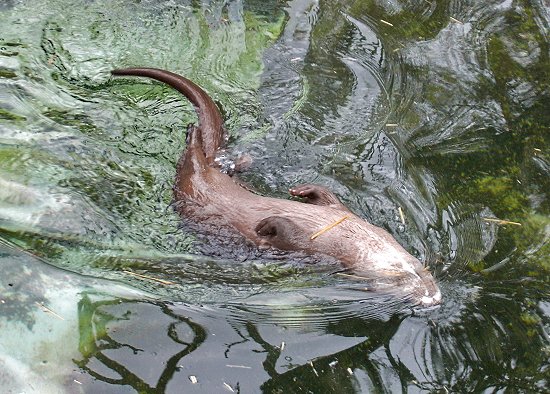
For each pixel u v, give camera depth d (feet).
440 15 49.75
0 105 38.75
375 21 48.65
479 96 42.78
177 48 44.86
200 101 38.91
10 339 25.75
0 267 28.91
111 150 36.91
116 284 29.17
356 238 32.63
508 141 39.55
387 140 38.93
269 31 46.80
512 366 26.50
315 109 40.86
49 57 42.91
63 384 24.32
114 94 40.81
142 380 24.58
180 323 27.27
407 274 30.53
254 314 28.25
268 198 34.63
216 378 24.85
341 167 37.09
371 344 27.04
